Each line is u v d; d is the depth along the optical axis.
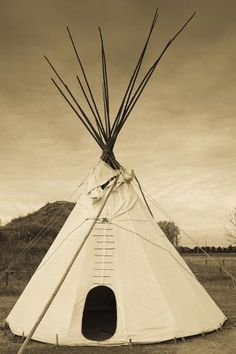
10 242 26.36
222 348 6.70
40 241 28.47
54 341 6.81
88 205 8.79
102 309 11.99
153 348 6.60
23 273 19.97
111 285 7.41
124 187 9.00
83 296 7.23
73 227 8.71
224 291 15.73
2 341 7.24
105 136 9.23
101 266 7.62
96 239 8.03
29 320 7.45
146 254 8.02
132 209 8.72
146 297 7.30
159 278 7.70
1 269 20.98
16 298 13.98
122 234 8.17
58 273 7.86
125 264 7.70
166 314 7.16
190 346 6.77
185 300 7.68
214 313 8.34
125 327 6.90
